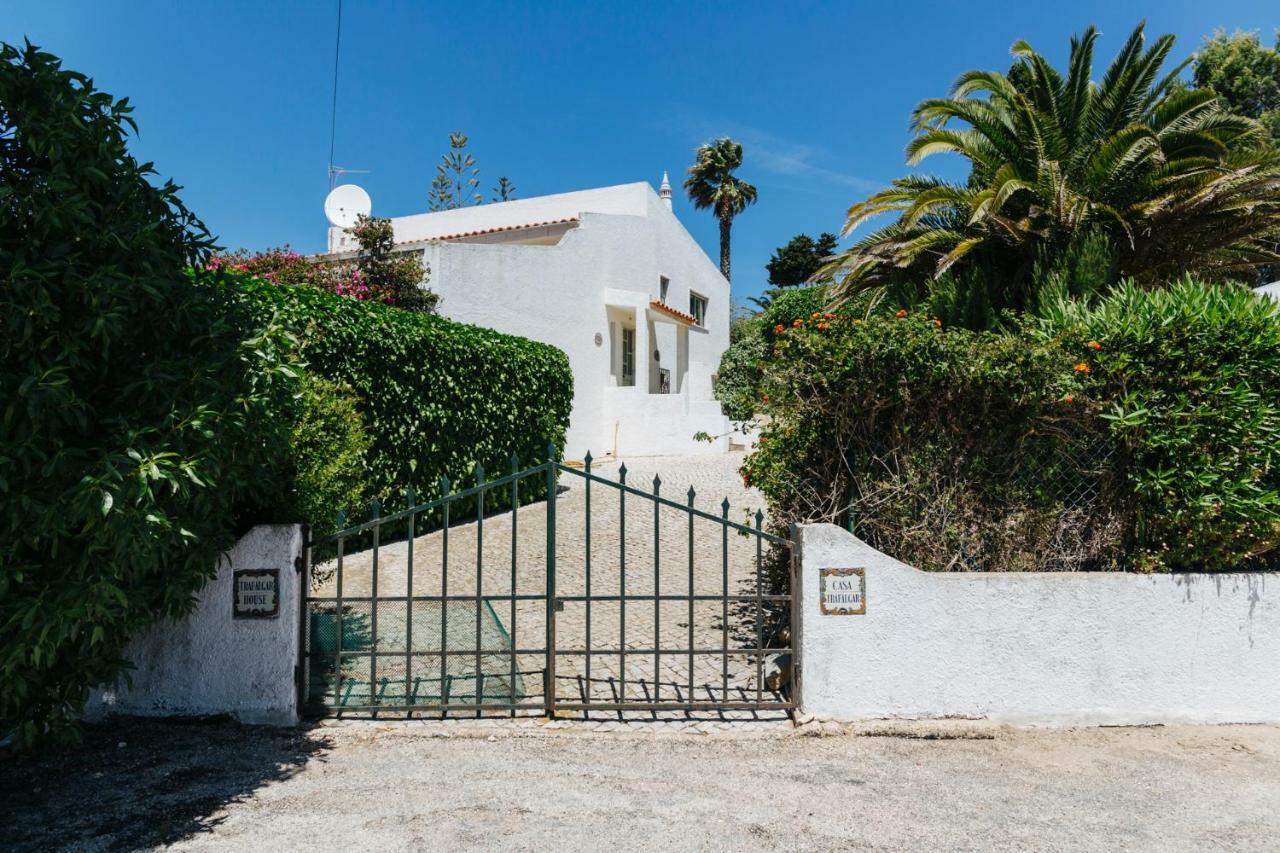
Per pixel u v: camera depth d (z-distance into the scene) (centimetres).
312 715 468
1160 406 484
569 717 471
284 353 459
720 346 2820
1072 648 470
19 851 323
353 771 403
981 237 884
